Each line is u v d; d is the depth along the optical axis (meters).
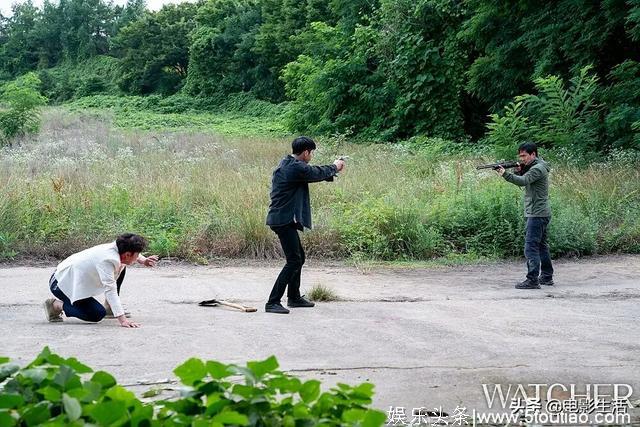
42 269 10.77
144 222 13.00
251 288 9.48
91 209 13.08
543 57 22.69
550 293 9.33
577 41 21.84
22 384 2.72
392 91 28.59
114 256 6.99
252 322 7.20
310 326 7.03
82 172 16.69
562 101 19.89
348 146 24.59
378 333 6.75
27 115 27.53
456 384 5.10
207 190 14.80
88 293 6.99
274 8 54.12
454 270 11.41
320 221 12.90
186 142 26.64
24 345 6.10
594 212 13.88
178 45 66.12
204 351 5.97
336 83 29.50
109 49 85.94
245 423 2.49
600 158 18.81
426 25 28.06
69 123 34.94
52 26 91.19
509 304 8.51
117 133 30.58
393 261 12.17
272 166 18.56
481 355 5.95
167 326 6.97
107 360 5.64
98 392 2.61
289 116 32.22
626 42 22.45
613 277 10.70
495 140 20.41
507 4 23.78
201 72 58.53
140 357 5.75
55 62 92.06
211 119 45.03
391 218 12.79
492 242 12.88
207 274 10.64
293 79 33.25
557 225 12.66
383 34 28.86
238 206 13.17
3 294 8.77
